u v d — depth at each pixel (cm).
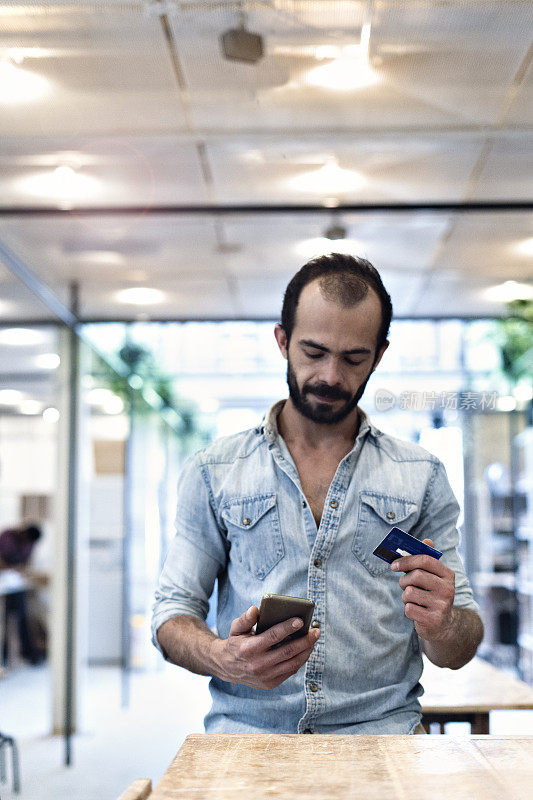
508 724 605
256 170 436
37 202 471
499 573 789
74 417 652
